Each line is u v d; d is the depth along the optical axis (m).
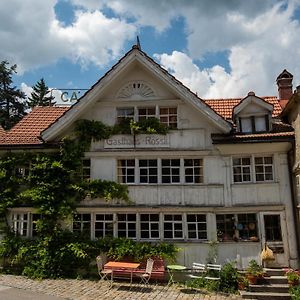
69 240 18.56
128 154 19.25
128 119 19.80
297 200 17.73
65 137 19.39
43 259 18.11
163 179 19.17
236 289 15.91
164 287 16.28
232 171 18.73
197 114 19.39
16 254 18.73
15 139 20.20
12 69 51.09
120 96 19.91
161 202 18.69
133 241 18.48
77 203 19.02
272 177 18.56
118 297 14.25
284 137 17.98
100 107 19.95
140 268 17.55
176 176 19.17
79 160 19.23
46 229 18.62
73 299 13.75
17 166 19.81
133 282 17.06
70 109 19.36
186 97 18.91
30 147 19.56
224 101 22.59
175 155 19.08
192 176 19.09
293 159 18.08
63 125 19.33
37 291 14.87
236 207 18.23
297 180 17.58
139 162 19.42
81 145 19.36
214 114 18.59
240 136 18.39
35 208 18.92
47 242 18.20
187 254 18.05
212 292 15.59
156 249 17.84
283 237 17.80
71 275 17.94
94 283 16.69
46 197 18.72
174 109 19.84
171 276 17.16
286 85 22.22
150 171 19.30
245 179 18.72
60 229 18.75
